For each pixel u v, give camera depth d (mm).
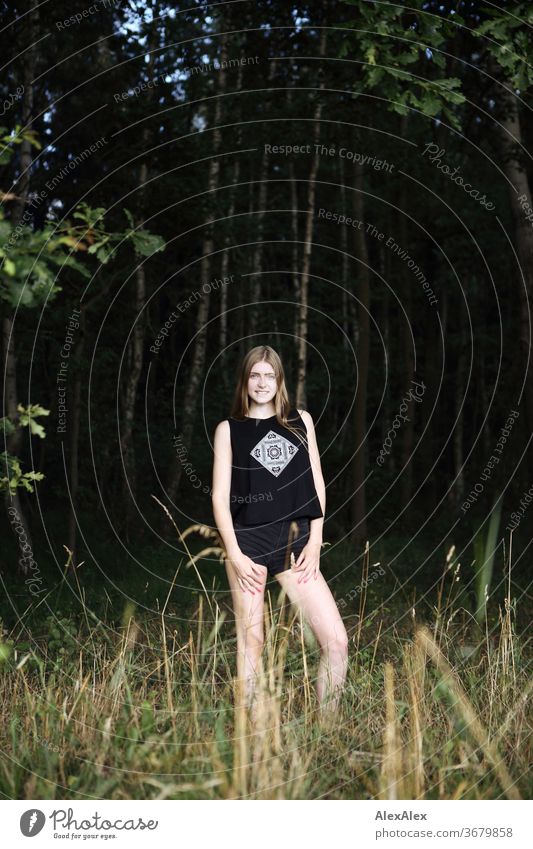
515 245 8664
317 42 7551
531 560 6258
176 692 3529
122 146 7352
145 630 4656
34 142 2480
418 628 4184
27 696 3287
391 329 18297
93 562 7840
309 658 3705
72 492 8312
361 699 3412
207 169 8977
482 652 4098
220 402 14945
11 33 6777
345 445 16062
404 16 4828
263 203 15109
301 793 2689
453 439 19656
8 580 6457
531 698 3363
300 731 3105
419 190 12375
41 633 4902
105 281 7742
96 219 2564
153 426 14375
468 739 2990
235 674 3869
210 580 7238
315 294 17719
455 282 16516
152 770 2799
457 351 18141
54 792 2695
